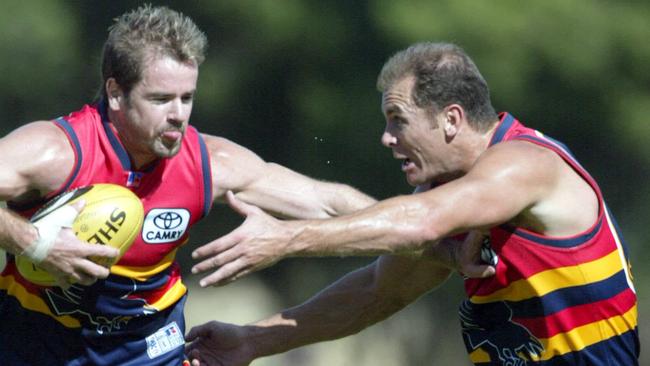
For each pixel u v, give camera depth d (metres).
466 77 21.97
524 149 21.34
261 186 23.41
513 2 72.00
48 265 20.25
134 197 21.11
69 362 22.31
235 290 73.69
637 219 77.69
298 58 72.31
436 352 76.19
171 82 20.80
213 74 71.62
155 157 21.64
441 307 76.31
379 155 72.12
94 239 20.52
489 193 20.66
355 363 73.88
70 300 21.84
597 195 21.70
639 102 74.88
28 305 22.11
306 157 73.00
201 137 22.44
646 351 75.56
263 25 71.19
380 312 25.19
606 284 21.50
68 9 71.50
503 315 22.03
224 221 70.50
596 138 76.12
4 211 20.08
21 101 71.00
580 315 21.52
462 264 21.94
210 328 24.88
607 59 74.19
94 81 70.31
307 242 20.11
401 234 20.30
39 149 20.88
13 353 22.30
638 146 76.00
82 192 20.84
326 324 25.09
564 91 73.62
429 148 22.19
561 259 21.28
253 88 72.62
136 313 22.39
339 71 72.81
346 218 20.33
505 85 71.25
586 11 73.25
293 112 73.19
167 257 22.45
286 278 75.00
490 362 22.61
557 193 21.28
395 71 22.20
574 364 21.72
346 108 72.38
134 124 20.98
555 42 72.50
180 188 22.03
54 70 70.94
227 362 24.84
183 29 20.97
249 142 73.56
